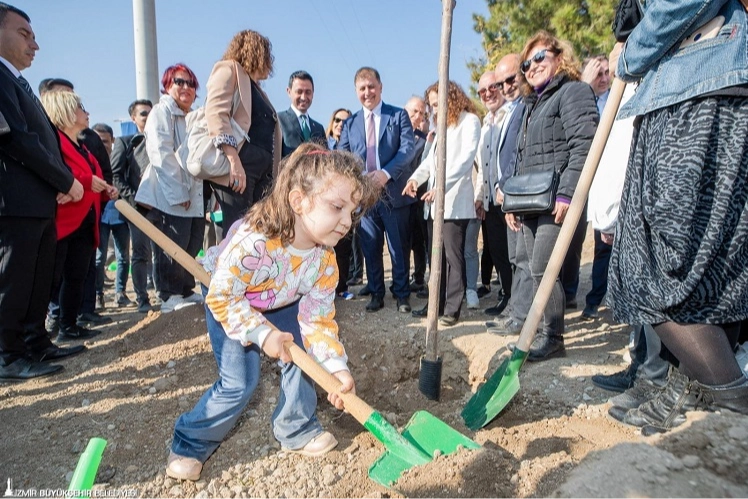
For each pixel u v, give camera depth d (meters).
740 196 1.79
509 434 2.42
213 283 1.98
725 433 1.53
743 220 1.77
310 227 1.93
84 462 1.52
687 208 1.81
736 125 1.77
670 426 2.18
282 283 2.11
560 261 2.55
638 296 1.99
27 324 3.33
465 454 1.95
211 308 2.00
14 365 3.12
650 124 2.00
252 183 3.76
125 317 4.82
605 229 3.15
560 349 3.29
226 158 3.55
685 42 1.89
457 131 3.95
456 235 3.92
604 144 2.44
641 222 1.99
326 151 2.00
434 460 1.95
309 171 1.89
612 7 9.65
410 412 2.91
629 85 3.08
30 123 3.03
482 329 3.83
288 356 2.06
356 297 4.96
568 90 3.10
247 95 3.64
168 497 2.06
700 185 1.81
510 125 3.99
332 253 2.24
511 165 3.89
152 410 2.71
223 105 3.49
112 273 7.84
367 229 4.27
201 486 2.11
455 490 1.80
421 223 5.18
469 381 3.43
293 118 5.21
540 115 3.26
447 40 2.67
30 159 2.87
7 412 2.72
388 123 4.29
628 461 1.51
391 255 4.36
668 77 1.90
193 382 3.00
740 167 1.77
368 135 4.36
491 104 4.61
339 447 2.41
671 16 1.79
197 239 4.56
